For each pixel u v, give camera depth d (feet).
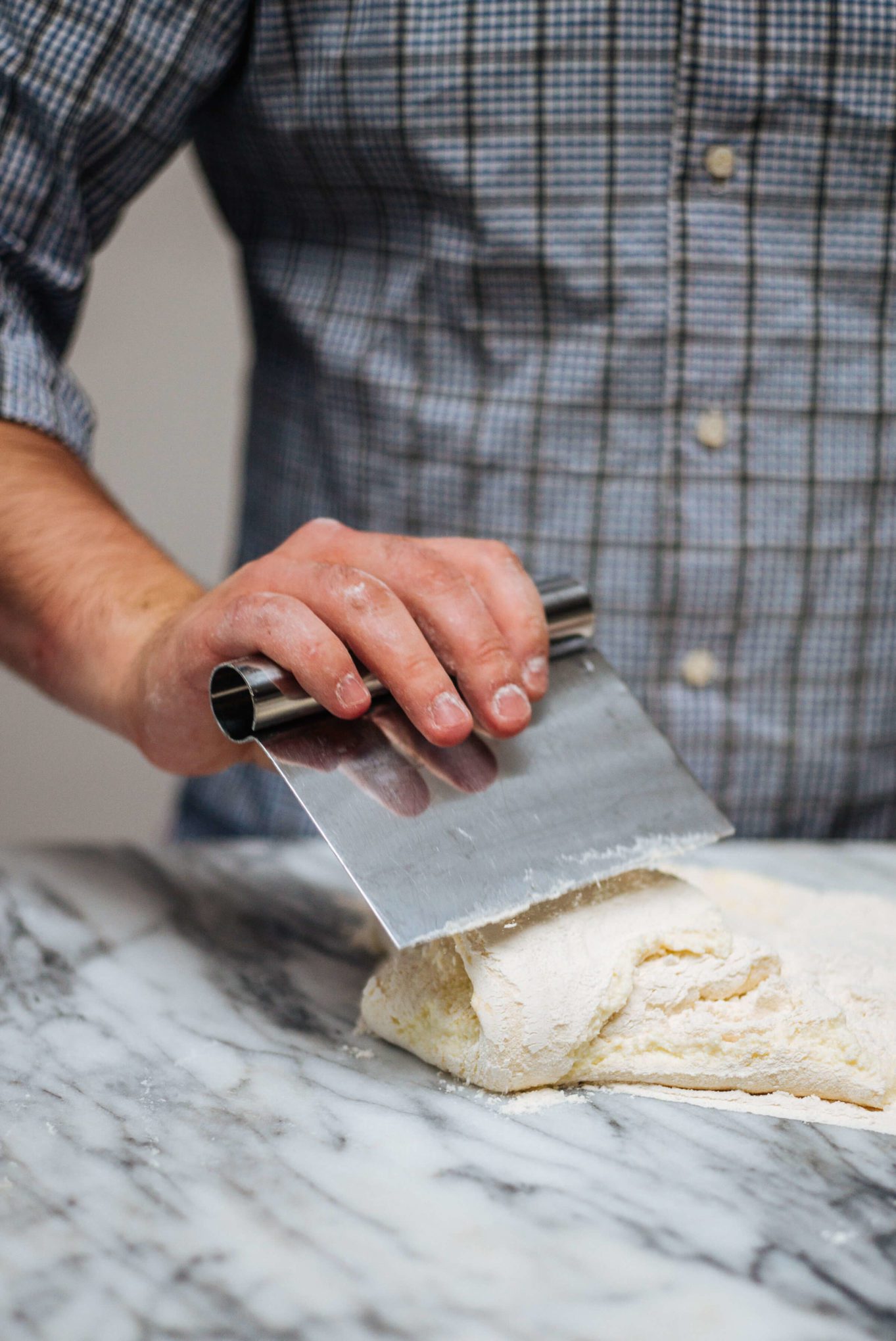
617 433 3.78
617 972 2.40
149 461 7.91
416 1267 1.87
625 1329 1.75
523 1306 1.79
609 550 3.87
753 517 3.84
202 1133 2.22
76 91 3.34
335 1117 2.30
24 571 3.22
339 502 4.17
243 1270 1.86
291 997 2.84
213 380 7.89
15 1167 2.10
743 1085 2.43
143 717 2.89
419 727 2.37
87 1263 1.86
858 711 4.08
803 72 3.46
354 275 3.94
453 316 3.80
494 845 2.38
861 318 3.75
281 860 3.71
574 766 2.59
